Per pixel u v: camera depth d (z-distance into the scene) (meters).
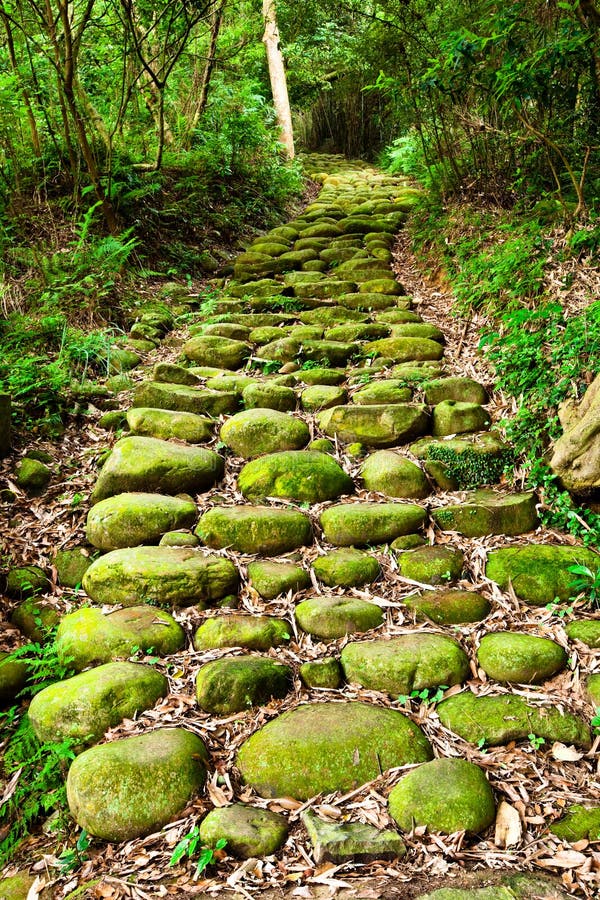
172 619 2.57
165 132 8.24
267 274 6.46
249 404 3.98
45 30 5.77
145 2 6.29
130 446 3.39
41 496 3.41
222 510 3.09
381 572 2.79
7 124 5.62
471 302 4.85
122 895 1.68
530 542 2.89
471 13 5.43
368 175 12.52
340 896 1.59
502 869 1.64
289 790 1.92
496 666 2.28
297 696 2.27
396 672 2.27
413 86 6.04
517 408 3.47
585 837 1.71
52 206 5.82
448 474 3.27
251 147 9.19
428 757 2.00
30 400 3.94
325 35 12.95
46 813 2.11
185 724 2.16
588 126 4.58
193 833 1.79
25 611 2.80
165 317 5.43
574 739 2.03
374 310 5.46
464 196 6.26
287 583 2.71
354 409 3.66
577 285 3.79
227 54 9.59
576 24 3.95
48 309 4.77
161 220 6.91
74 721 2.15
